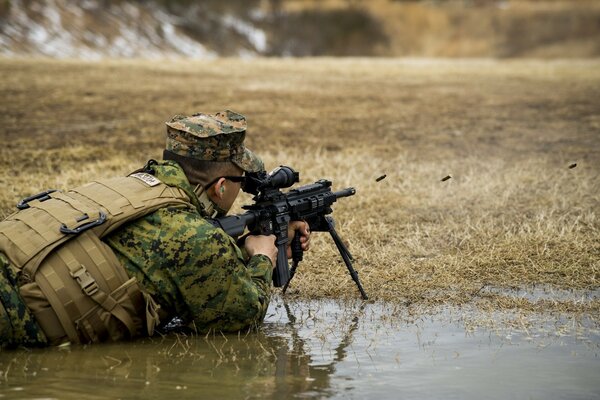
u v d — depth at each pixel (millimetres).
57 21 90250
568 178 24219
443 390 11148
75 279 12477
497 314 14727
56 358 12250
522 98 40062
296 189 14766
